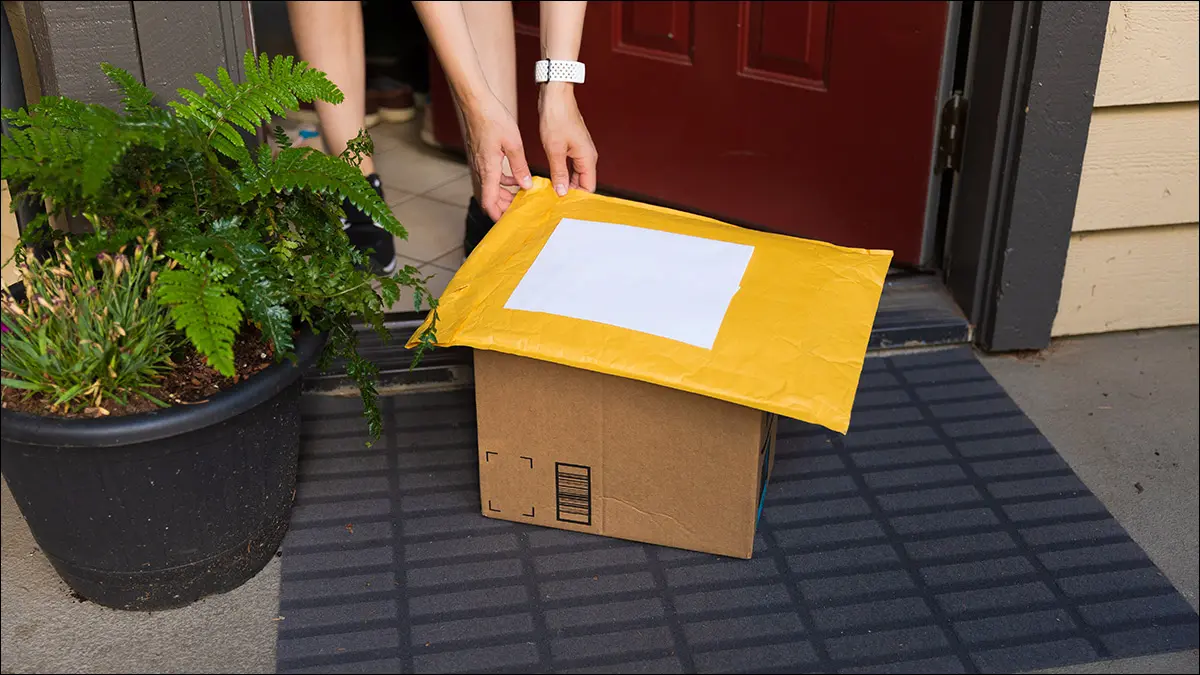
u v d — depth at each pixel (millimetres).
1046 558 1537
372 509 1598
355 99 2096
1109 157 1913
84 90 1482
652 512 1502
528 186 1659
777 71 2115
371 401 1484
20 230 1587
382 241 2090
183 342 1322
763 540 1555
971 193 1963
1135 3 1786
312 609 1422
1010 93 1832
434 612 1420
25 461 1267
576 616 1419
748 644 1383
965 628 1415
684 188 2316
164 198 1381
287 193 1392
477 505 1611
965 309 2035
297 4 1984
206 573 1405
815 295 1447
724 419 1390
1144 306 2088
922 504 1635
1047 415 1855
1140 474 1718
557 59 1626
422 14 1597
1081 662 1369
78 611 1417
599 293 1429
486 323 1391
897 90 1989
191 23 1499
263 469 1393
